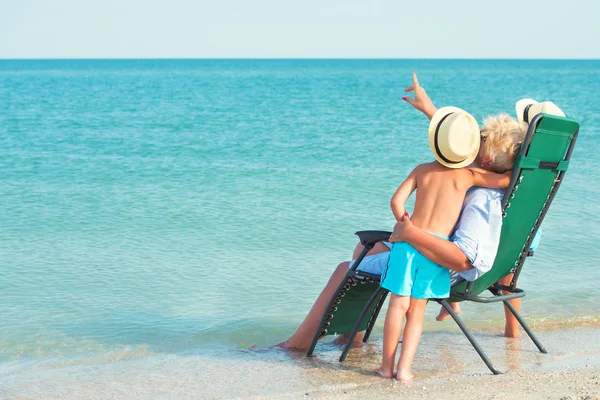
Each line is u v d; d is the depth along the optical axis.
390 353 4.42
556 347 5.09
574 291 6.54
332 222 9.38
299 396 4.13
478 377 4.35
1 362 4.89
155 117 29.34
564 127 4.26
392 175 13.41
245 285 6.76
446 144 4.26
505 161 4.38
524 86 60.97
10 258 7.67
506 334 5.39
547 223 9.35
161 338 5.40
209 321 5.79
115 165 15.08
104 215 9.88
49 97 45.22
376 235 4.44
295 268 7.33
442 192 4.34
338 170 14.10
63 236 8.69
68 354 5.05
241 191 11.70
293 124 25.67
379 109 33.16
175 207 10.39
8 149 18.14
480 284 4.62
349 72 127.88
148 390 4.31
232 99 43.09
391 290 4.33
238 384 4.38
